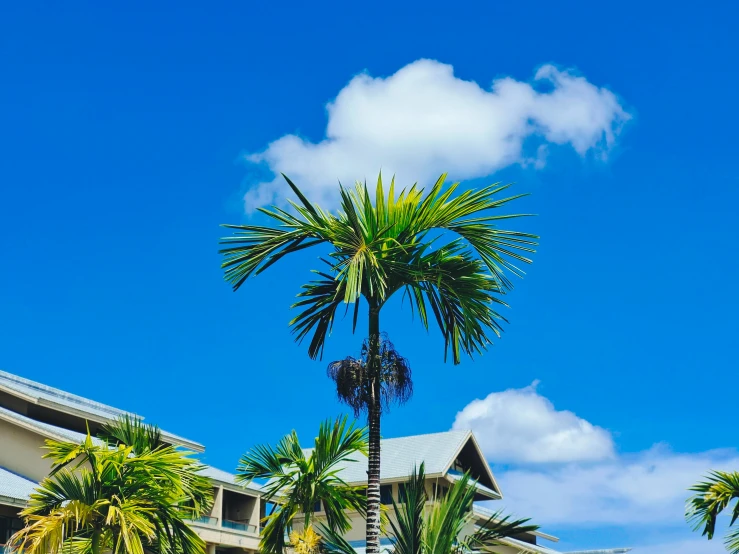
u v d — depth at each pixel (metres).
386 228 15.29
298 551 22.25
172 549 18.11
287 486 22.44
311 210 15.44
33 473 32.34
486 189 15.52
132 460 17.33
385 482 42.00
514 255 15.86
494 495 45.38
